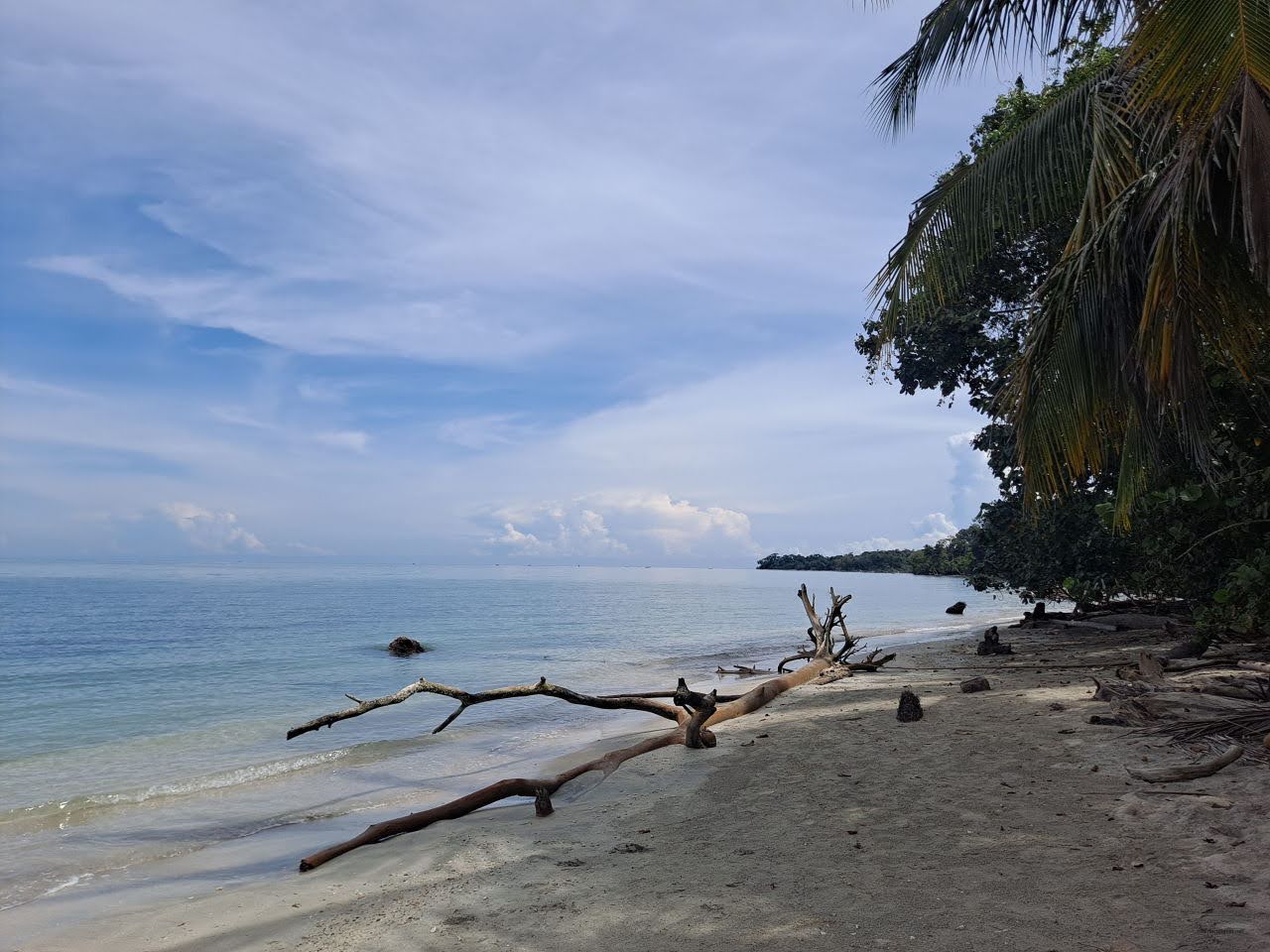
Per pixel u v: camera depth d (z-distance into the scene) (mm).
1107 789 5301
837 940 3377
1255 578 9133
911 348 21609
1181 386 6438
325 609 45062
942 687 11094
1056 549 17578
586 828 5668
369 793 7715
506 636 27641
